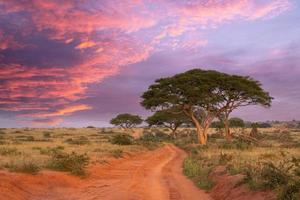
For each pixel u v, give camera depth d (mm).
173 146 74375
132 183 21609
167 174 26938
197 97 60062
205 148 48062
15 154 29344
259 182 14742
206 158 33281
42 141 63875
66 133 109125
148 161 38375
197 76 58969
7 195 14703
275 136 69875
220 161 26375
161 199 16719
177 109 65438
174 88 60812
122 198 16594
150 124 102938
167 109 65125
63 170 22562
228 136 63375
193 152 46344
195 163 30266
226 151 41188
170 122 100688
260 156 29969
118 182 22047
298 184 12141
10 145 46344
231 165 21859
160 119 99500
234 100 62125
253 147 46469
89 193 18078
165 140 98812
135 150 50031
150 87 62906
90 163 28125
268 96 62844
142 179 23719
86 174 23141
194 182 22594
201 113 76938
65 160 23172
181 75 60812
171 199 16734
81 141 58969
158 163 36688
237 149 44750
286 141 60031
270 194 13250
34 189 17031
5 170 18984
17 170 19000
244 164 21828
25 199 15336
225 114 63469
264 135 67375
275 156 29094
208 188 19375
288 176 13961
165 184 21547
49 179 19281
